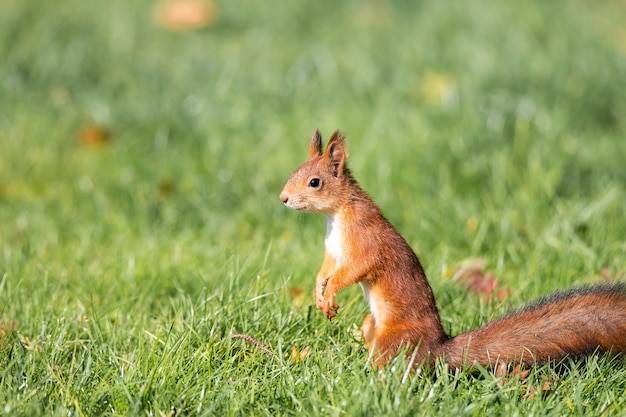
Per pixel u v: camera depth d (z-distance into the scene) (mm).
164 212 11648
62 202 12062
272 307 8102
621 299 7164
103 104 14914
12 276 9281
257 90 15281
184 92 15656
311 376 6898
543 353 6996
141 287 9117
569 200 11406
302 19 19828
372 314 7320
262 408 6625
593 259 9531
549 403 6582
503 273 9430
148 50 18359
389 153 12344
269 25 19453
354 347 7438
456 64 15984
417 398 6527
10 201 12227
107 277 9344
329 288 7207
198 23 19562
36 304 8523
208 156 13047
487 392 6688
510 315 7223
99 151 13703
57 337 7609
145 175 12570
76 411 6559
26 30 18250
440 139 12664
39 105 15305
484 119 13219
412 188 11703
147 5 20953
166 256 10039
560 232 10227
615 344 7039
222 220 11414
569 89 14680
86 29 18750
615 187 11391
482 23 18000
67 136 14328
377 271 7145
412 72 15805
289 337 7758
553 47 16469
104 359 7375
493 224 10586
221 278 9148
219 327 7730
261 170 12492
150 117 14391
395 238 7223
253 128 13867
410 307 7066
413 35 18031
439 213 10922
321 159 7402
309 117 14188
